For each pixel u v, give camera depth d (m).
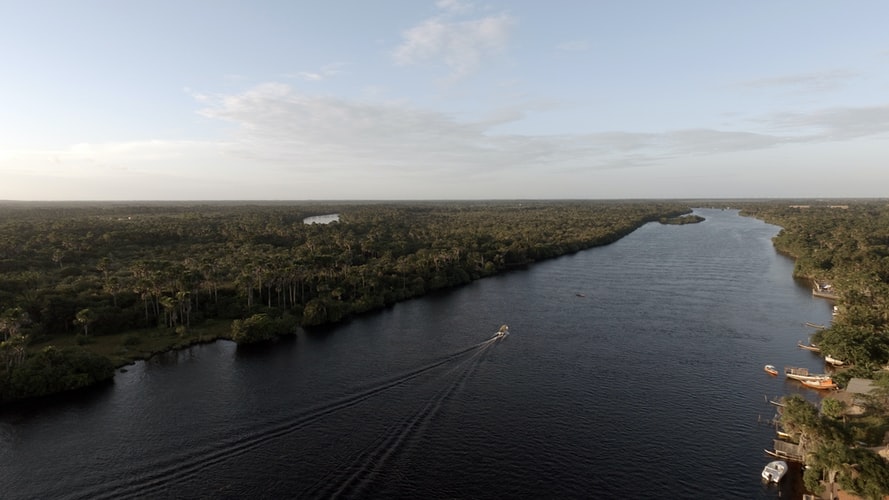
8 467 71.25
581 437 79.50
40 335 122.12
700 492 66.62
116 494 65.25
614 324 136.62
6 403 91.00
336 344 123.12
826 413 77.69
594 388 96.50
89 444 77.25
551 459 73.81
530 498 65.62
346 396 93.31
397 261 198.38
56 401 92.00
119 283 152.38
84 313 123.88
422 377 102.06
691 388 96.19
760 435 79.75
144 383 100.00
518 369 105.75
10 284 143.25
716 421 84.06
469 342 123.25
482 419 84.94
